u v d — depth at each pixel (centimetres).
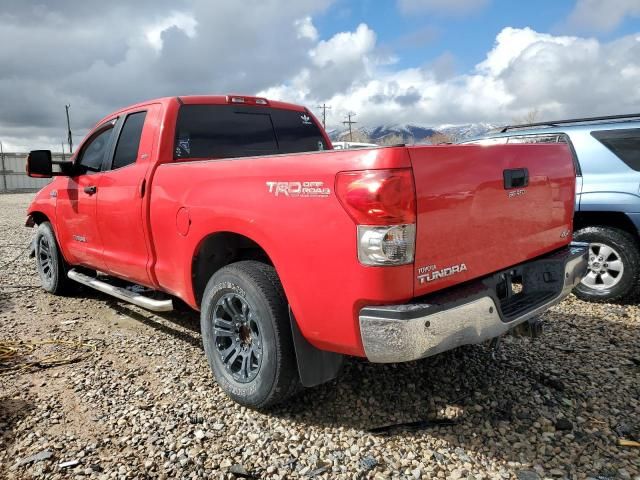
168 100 401
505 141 588
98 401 327
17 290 617
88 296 589
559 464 257
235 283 304
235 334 320
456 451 268
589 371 361
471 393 330
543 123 571
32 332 461
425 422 296
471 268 271
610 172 514
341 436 284
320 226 252
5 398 332
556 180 340
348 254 242
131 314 514
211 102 424
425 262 243
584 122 549
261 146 446
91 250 481
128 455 268
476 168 269
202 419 303
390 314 233
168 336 448
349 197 237
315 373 289
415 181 234
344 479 248
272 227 277
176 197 351
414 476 249
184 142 400
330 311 255
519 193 302
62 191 520
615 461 258
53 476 251
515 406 313
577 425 292
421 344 234
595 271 527
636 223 496
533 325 315
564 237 358
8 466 260
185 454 269
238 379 316
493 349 311
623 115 527
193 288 354
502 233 291
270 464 260
